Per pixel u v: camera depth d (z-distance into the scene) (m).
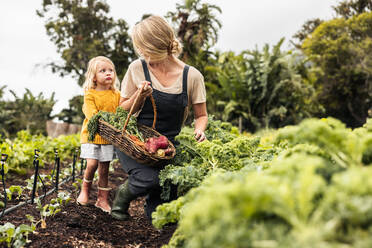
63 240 1.96
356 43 24.52
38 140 6.31
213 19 16.11
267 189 0.75
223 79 19.05
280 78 18.92
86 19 25.30
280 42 19.31
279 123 19.30
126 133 2.28
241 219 0.80
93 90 2.99
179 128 2.59
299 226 0.74
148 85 2.27
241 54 22.00
